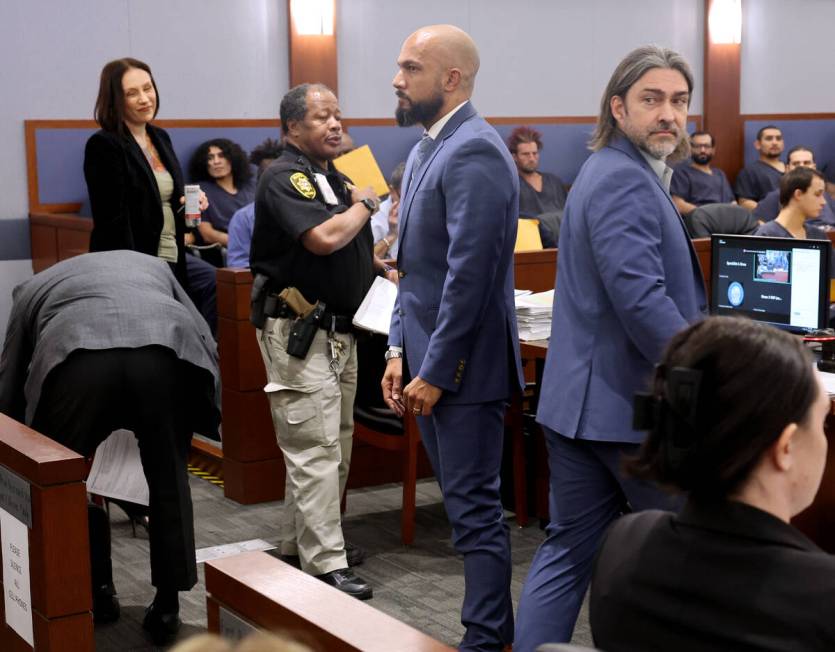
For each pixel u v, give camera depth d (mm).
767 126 10016
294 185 3684
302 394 3785
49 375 3240
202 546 4320
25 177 7668
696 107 10328
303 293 3771
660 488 1328
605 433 2643
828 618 1185
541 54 9523
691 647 1252
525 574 3986
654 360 2547
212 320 6453
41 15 7613
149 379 3229
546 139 9578
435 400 2924
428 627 3533
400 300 3121
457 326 2871
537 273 5055
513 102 9453
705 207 6852
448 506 3033
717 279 4016
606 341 2668
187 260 6484
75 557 2672
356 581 3781
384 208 6145
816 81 10812
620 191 2607
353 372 4039
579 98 9727
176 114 8141
